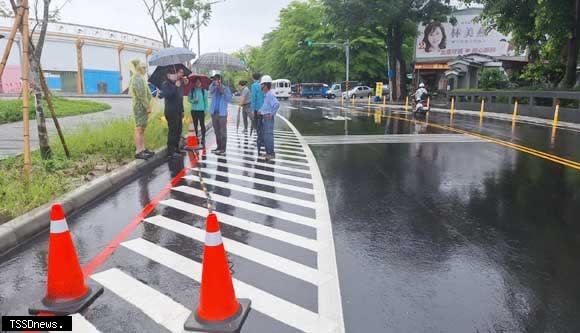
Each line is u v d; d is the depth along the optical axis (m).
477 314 3.42
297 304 3.53
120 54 49.69
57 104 21.05
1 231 4.66
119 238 4.93
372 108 30.36
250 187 7.36
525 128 16.36
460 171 8.66
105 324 3.25
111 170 7.83
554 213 5.95
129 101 30.66
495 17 24.00
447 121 19.55
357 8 34.28
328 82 60.06
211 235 3.19
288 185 7.51
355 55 52.03
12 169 7.18
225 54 17.06
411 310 3.47
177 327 3.22
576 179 7.94
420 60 43.06
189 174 8.35
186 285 3.84
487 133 14.84
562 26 21.31
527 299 3.65
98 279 3.93
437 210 6.08
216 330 3.12
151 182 7.68
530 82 29.45
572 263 4.35
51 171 7.18
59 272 3.44
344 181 7.82
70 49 45.31
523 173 8.45
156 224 5.41
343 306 3.51
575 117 18.34
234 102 42.00
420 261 4.37
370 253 4.55
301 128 17.11
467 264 4.31
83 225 5.37
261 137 10.69
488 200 6.58
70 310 3.38
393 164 9.41
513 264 4.32
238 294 3.67
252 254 4.50
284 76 59.78
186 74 10.96
